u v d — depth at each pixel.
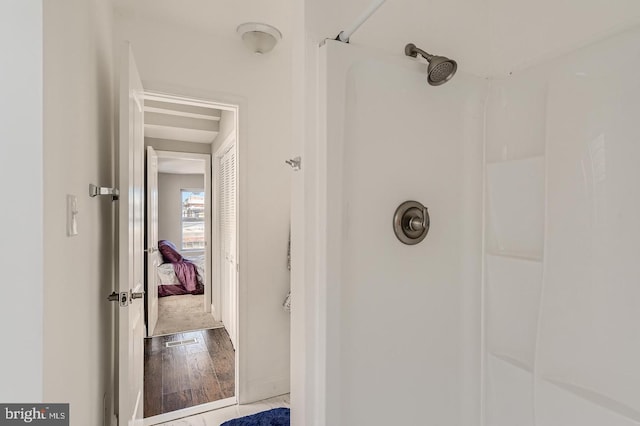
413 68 1.12
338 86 0.99
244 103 2.19
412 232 1.15
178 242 6.87
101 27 1.44
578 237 1.02
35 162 0.68
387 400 1.13
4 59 0.67
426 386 1.20
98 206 1.34
